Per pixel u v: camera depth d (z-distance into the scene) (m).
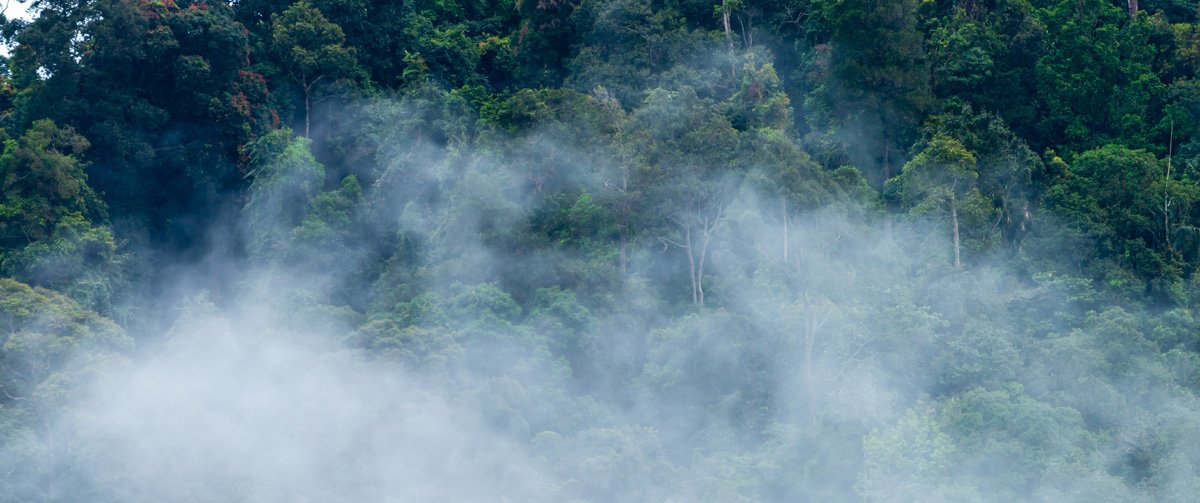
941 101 76.00
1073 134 76.56
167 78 79.06
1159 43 80.06
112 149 77.56
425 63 85.62
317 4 84.62
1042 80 77.81
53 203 73.12
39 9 80.88
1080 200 69.94
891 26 75.56
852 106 75.62
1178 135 76.31
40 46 78.81
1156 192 70.50
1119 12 79.75
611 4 81.94
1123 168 71.06
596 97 75.25
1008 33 78.94
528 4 85.75
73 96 77.88
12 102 83.81
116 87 78.19
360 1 84.88
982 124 72.19
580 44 84.38
